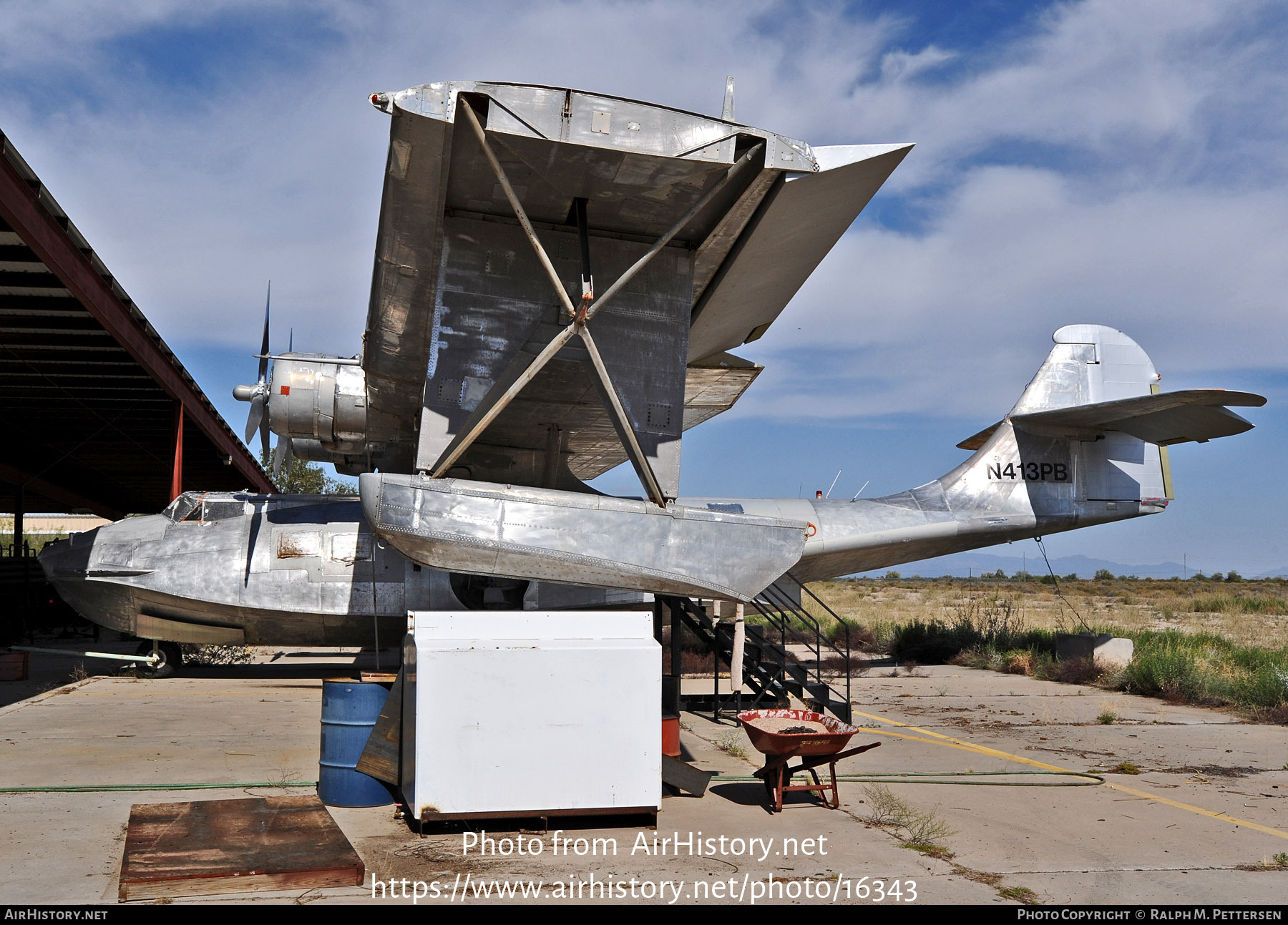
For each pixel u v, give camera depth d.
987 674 19.98
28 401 21.52
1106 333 21.00
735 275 11.48
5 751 9.94
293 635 16.77
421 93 8.01
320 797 7.70
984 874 6.13
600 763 6.96
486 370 10.08
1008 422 20.23
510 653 6.88
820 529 18.98
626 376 10.46
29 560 26.84
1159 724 13.19
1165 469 20.55
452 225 10.18
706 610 13.14
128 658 16.89
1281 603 45.50
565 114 8.49
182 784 8.36
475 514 9.02
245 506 16.88
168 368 19.34
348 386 16.28
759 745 7.77
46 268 13.77
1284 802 8.53
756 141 9.08
